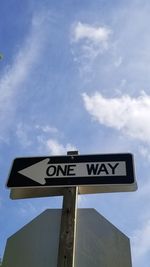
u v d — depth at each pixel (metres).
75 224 1.95
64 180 2.13
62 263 1.78
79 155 2.28
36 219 2.09
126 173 2.13
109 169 2.17
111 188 2.12
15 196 2.20
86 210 2.09
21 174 2.22
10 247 1.99
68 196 2.05
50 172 2.20
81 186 2.10
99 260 1.88
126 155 2.24
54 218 2.07
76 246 1.92
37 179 2.17
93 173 2.15
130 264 1.88
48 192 2.18
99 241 1.95
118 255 1.91
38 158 2.30
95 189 2.13
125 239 2.00
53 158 2.28
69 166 2.21
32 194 2.20
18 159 2.31
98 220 2.04
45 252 1.93
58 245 1.94
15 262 1.92
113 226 2.04
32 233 2.03
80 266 1.85
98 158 2.24
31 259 1.92
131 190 2.11
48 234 2.00
